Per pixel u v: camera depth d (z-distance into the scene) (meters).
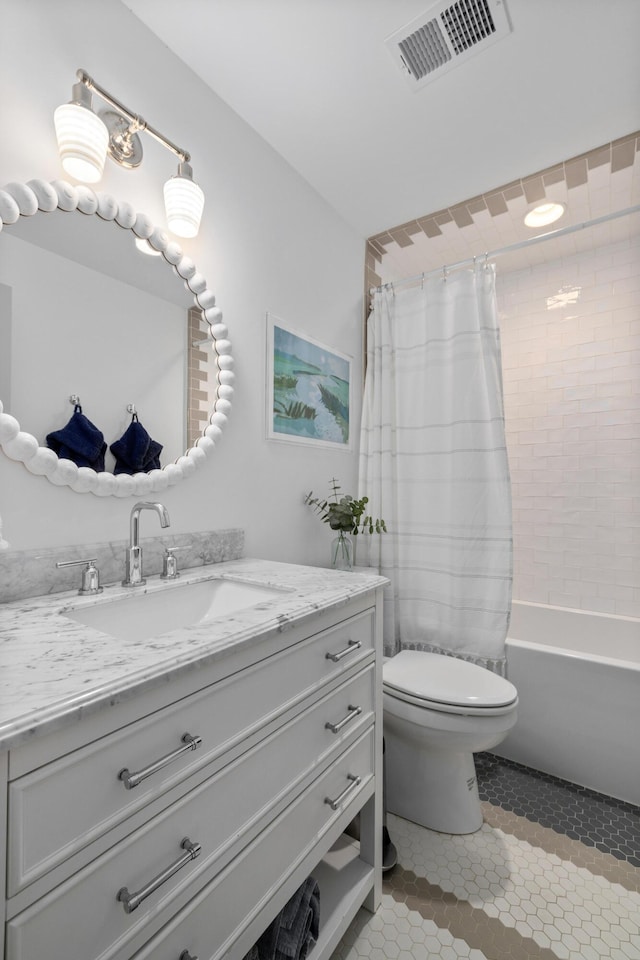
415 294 2.09
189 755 0.67
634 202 2.02
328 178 1.85
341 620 1.04
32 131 0.97
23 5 0.97
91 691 0.52
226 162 1.48
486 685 1.43
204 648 0.67
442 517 1.96
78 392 1.05
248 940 0.77
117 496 1.14
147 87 1.23
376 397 2.13
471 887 1.25
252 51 1.31
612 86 1.43
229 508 1.46
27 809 0.47
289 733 0.87
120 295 1.14
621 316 2.37
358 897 1.10
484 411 1.87
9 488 0.94
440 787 1.48
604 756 1.62
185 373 1.30
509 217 2.13
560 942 1.09
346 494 2.08
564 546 2.50
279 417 1.67
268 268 1.64
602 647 2.31
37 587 0.97
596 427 2.43
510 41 1.29
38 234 0.99
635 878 1.27
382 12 1.20
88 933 0.53
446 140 1.66
